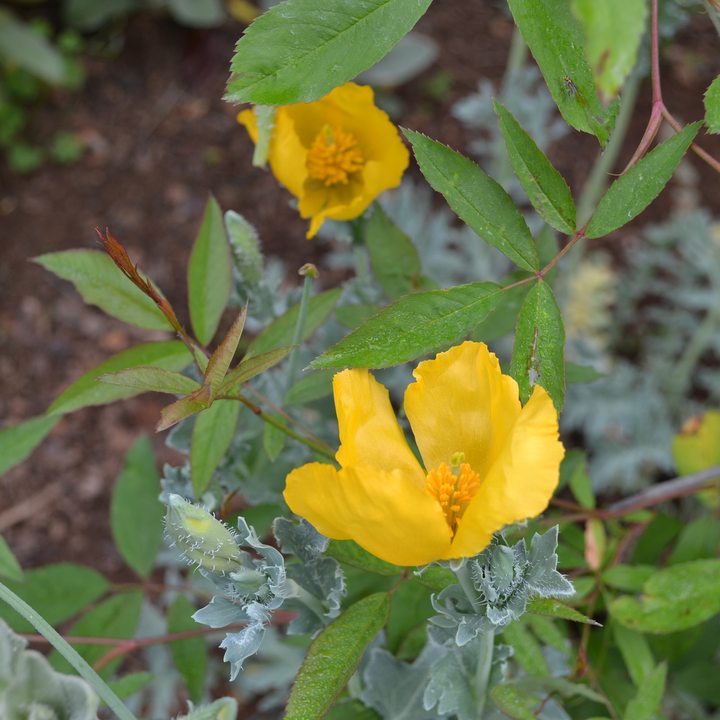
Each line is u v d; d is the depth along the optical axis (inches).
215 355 10.2
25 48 33.1
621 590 15.2
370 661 13.1
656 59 10.5
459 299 10.5
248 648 10.6
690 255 28.1
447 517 10.2
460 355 10.3
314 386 13.4
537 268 10.8
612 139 23.1
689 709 17.5
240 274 14.2
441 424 10.6
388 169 13.9
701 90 35.2
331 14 10.1
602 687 14.5
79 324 30.4
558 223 10.7
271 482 15.1
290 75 10.1
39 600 14.5
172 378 10.6
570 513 15.2
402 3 10.2
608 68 8.5
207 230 12.8
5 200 32.9
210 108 35.8
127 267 9.9
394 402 17.5
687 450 16.5
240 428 15.1
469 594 10.3
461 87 35.9
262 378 14.9
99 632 14.6
